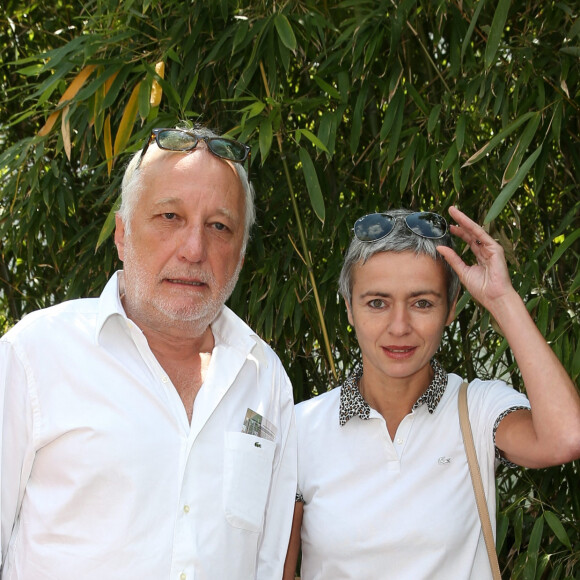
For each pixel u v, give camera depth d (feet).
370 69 8.42
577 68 7.95
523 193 9.60
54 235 9.95
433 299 5.74
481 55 9.37
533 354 5.45
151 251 5.58
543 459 5.33
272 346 9.53
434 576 5.57
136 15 8.37
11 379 5.23
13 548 5.29
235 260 5.86
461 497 5.70
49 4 10.94
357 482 5.84
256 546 5.68
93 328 5.50
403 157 8.27
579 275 7.24
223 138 5.72
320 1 9.03
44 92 8.25
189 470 5.38
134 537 5.15
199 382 5.86
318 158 9.34
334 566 5.74
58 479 5.23
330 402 6.23
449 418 5.87
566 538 7.45
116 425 5.26
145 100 7.91
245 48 8.73
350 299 6.01
